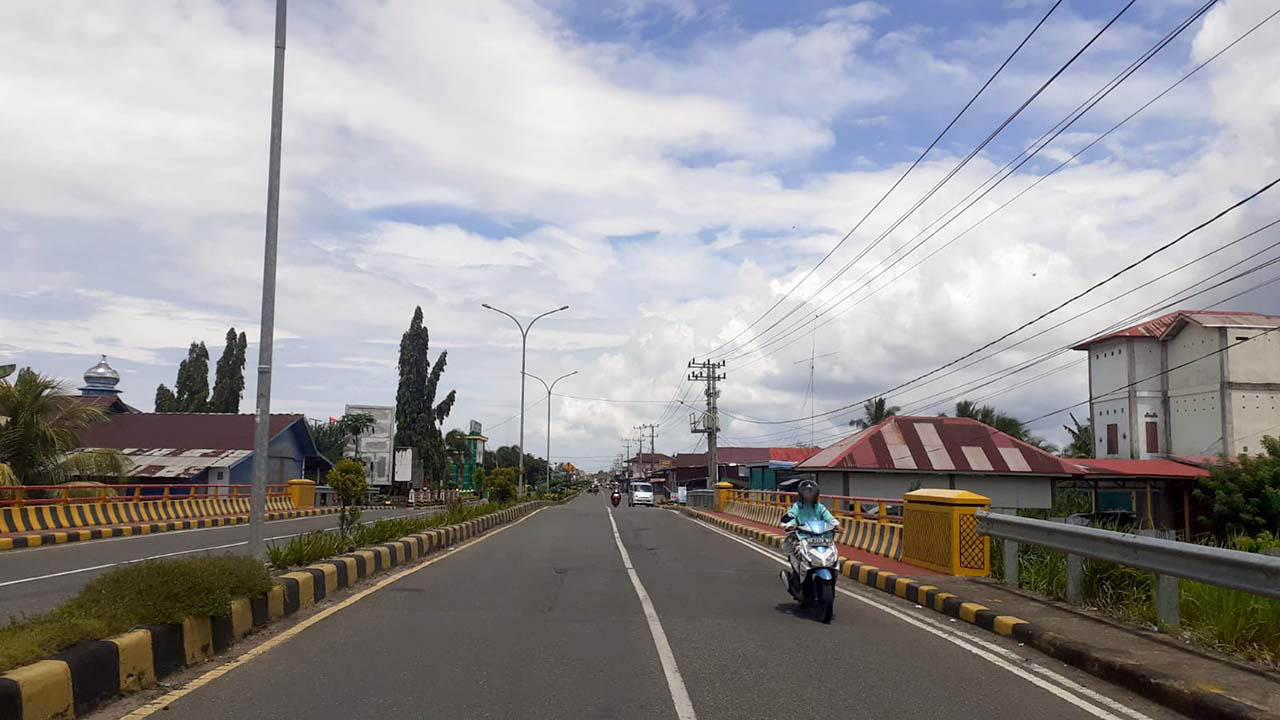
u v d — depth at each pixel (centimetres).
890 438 3500
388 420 6550
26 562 1688
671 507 6406
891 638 971
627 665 820
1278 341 3919
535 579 1455
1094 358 4612
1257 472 3173
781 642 941
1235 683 703
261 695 698
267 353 1144
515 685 740
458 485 8600
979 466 3372
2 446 2505
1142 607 984
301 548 1298
